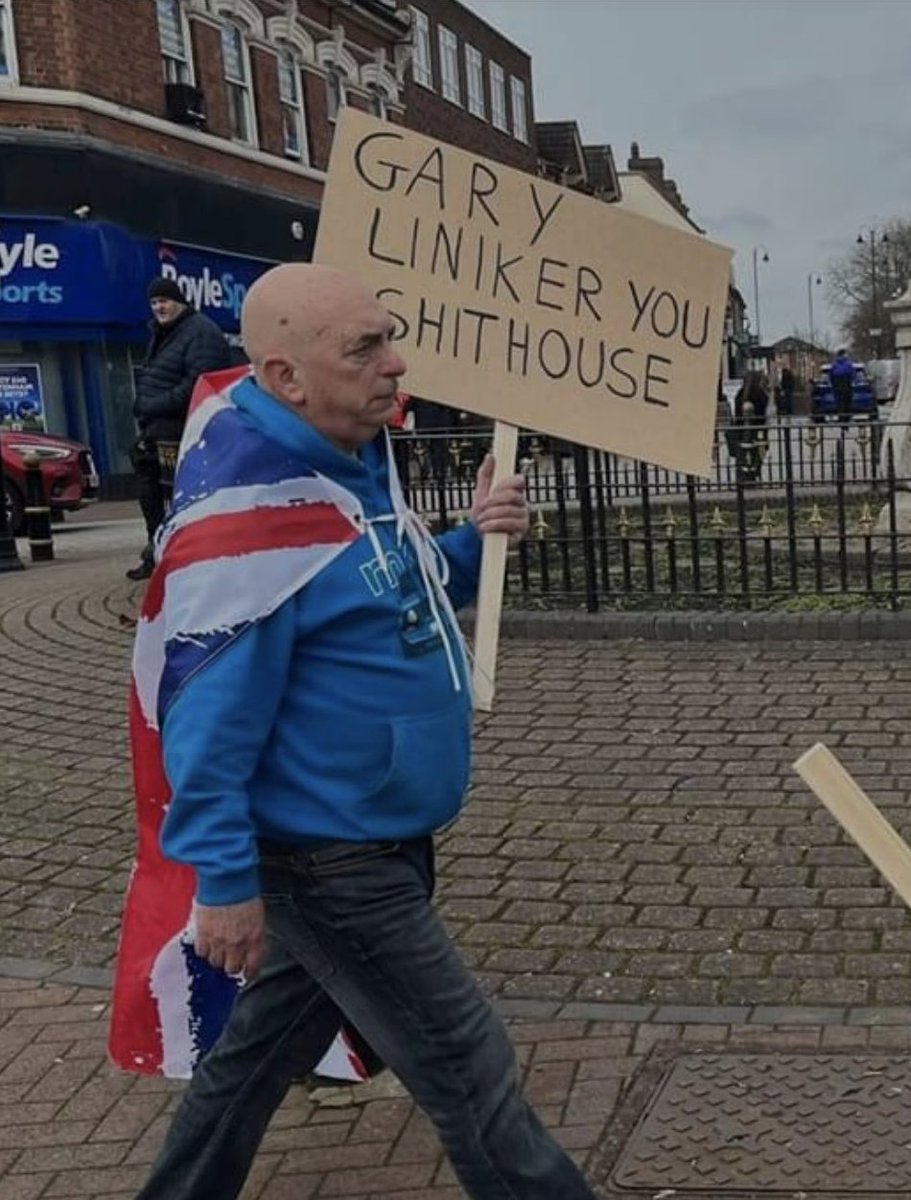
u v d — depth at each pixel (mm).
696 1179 2826
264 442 2191
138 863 2578
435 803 2297
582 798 5199
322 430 2244
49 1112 3275
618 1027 3463
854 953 3793
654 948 3912
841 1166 2830
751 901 4184
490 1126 2242
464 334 3154
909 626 7160
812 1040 3336
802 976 3676
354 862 2242
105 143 22062
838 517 8406
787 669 6809
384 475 2375
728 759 5539
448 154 3143
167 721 2145
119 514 20062
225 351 9406
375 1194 2867
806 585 8391
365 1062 2803
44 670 7816
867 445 9523
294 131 28906
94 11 22062
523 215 3172
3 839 5148
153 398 9352
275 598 2141
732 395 35438
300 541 2174
